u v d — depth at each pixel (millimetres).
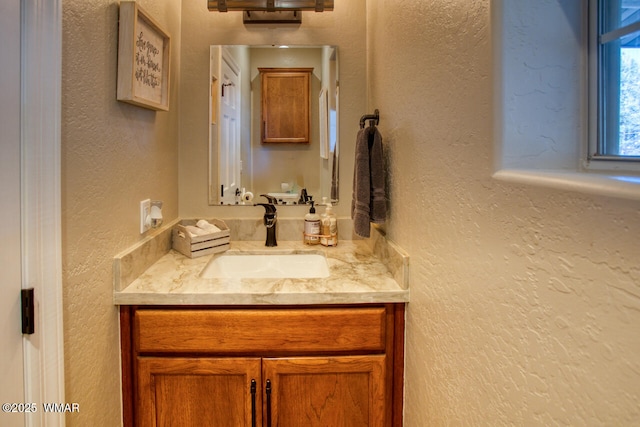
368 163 1353
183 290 1161
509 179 604
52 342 825
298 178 1801
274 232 1692
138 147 1274
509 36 622
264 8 1646
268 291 1167
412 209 1119
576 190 464
